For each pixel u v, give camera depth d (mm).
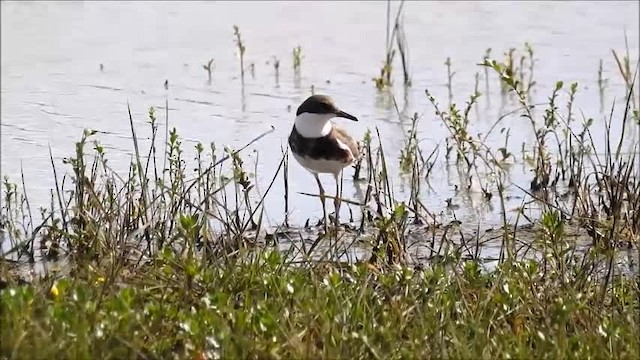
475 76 19781
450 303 9328
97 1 24312
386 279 9664
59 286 8844
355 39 22031
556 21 23062
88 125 17406
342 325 8703
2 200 14109
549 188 14711
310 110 13766
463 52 21297
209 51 21312
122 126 17391
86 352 7934
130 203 12258
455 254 10633
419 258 11984
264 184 15109
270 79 19891
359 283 9805
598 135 17031
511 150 16562
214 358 8141
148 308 8594
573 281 10297
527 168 15703
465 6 24094
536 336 8805
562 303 9148
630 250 11938
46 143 16562
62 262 11453
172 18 23297
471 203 14305
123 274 10133
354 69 20469
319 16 23438
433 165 15758
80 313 8320
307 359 8148
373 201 14430
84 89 19250
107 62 20672
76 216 12164
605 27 22594
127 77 19906
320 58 21000
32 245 11836
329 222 13359
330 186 15086
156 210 12297
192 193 14281
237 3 24266
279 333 8539
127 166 15422
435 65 20688
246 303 9070
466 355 8352
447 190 14875
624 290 10320
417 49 21531
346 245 12562
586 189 13398
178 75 20047
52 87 19281
